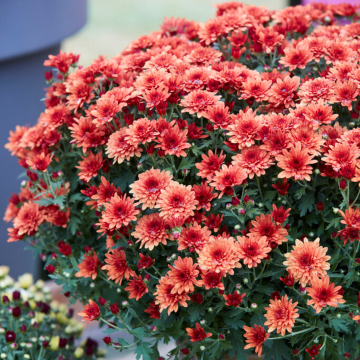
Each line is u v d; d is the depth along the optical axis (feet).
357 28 8.73
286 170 6.20
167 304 6.08
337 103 7.47
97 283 7.84
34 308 9.35
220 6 9.77
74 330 9.91
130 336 10.59
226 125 6.77
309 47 7.87
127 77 8.26
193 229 6.21
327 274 6.40
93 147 7.87
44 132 7.97
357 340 6.79
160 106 6.88
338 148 6.21
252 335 6.09
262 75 7.72
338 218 6.33
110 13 26.48
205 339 6.51
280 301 5.95
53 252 8.43
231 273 5.95
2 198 11.38
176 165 7.32
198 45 8.77
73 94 7.70
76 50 22.35
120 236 6.73
